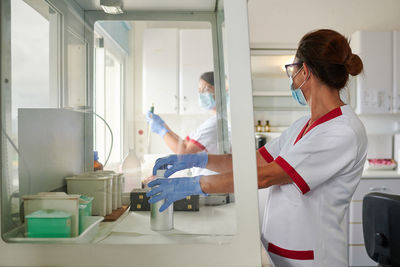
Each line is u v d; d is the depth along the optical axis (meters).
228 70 0.60
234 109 0.60
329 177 0.91
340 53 0.99
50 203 0.62
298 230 0.98
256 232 0.60
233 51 0.60
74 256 0.61
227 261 0.60
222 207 0.61
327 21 2.93
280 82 3.00
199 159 0.62
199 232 0.61
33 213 0.62
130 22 0.68
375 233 1.56
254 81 3.00
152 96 0.66
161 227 0.61
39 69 0.68
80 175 0.65
